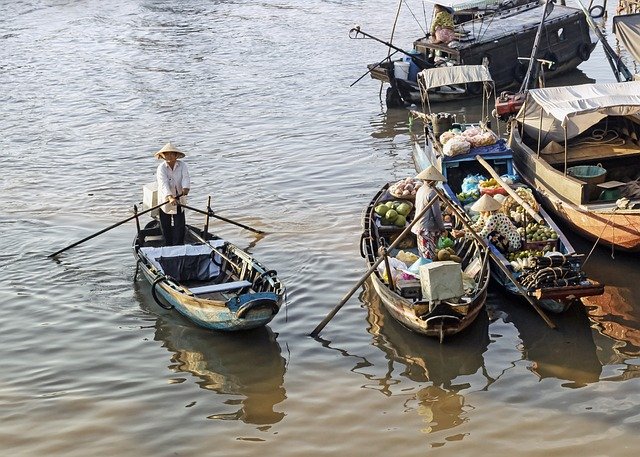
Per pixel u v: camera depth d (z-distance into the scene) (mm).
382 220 18969
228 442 12812
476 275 16250
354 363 14883
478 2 30016
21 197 22844
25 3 53625
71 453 12586
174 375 14625
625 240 17469
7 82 35312
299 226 20453
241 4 50656
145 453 12578
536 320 15961
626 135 21047
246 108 30875
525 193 18688
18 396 13992
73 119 30141
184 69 36562
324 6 48406
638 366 14398
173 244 18859
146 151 26641
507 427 12945
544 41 31406
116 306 16938
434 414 13367
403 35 40219
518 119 21641
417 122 28406
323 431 13047
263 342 15594
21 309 16828
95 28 45625
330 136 27531
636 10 33188
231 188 23203
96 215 21531
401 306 15273
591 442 12469
